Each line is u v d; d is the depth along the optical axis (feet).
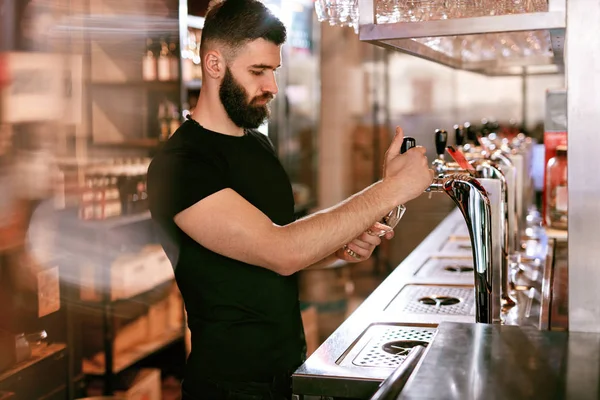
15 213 9.32
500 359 3.40
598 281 4.06
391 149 5.95
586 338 3.72
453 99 20.15
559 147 9.45
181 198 5.89
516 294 6.80
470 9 5.41
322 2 5.85
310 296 18.93
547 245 9.23
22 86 9.55
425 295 7.00
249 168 6.37
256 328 6.15
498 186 6.07
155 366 12.15
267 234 5.69
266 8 6.18
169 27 11.99
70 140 10.50
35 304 9.43
